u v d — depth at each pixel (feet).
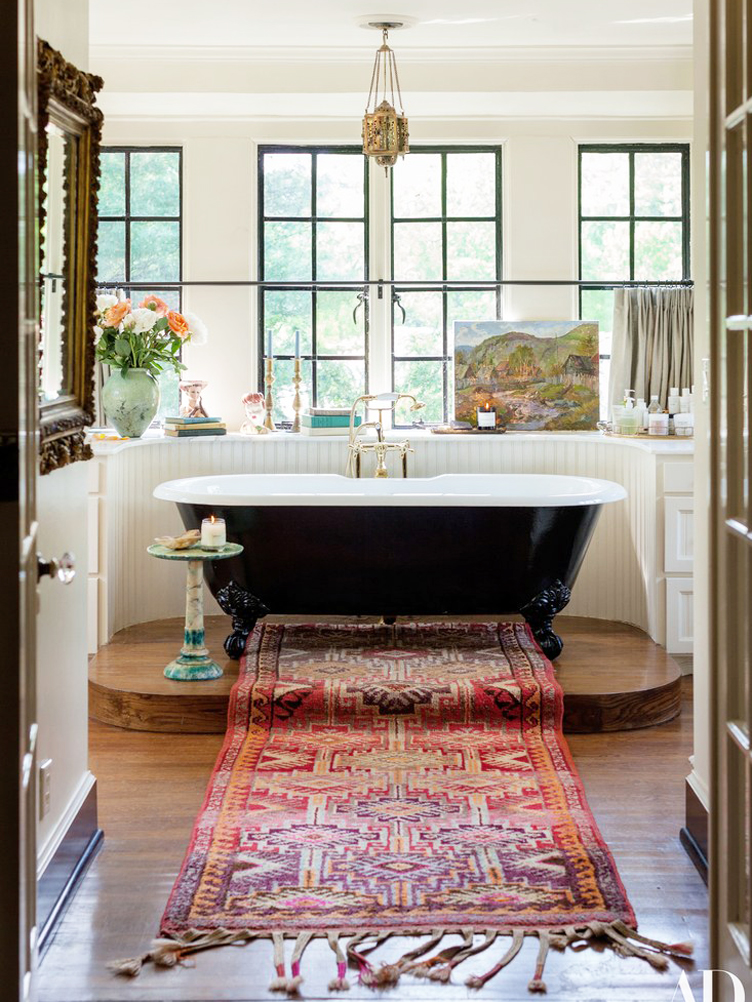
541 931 9.16
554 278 20.38
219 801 11.89
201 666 15.37
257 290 20.54
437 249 20.61
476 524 16.05
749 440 7.10
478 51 17.94
